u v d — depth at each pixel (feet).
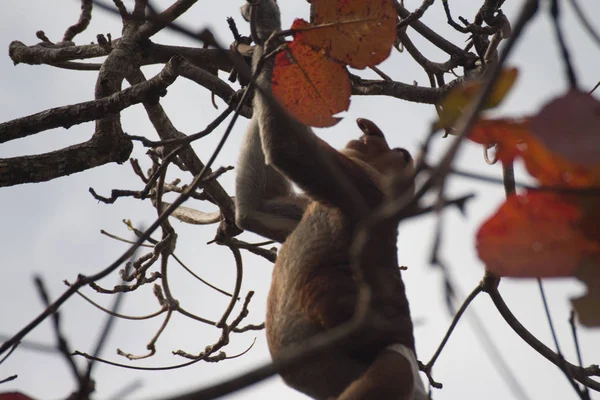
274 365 9.63
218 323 33.96
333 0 18.93
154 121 32.60
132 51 34.32
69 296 16.65
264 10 28.73
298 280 26.27
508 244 9.41
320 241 26.68
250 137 31.78
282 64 19.04
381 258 25.86
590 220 9.24
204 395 9.62
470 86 9.38
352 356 24.86
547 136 8.25
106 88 33.27
